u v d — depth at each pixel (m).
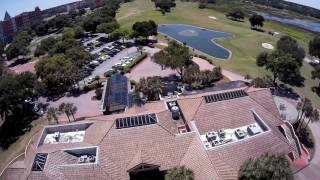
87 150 71.38
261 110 83.31
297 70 122.81
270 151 70.50
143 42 178.75
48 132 81.25
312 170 76.19
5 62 193.38
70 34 193.50
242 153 67.94
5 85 105.38
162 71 134.62
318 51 155.88
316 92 123.25
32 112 110.75
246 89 92.94
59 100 116.75
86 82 128.75
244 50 166.00
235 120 79.88
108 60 151.62
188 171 58.69
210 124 78.69
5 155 92.94
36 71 130.62
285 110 103.31
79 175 65.31
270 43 181.00
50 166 65.75
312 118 92.62
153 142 71.62
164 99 97.12
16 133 101.38
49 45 189.75
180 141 72.38
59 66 123.88
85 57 139.12
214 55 157.75
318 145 87.56
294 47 149.12
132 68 138.62
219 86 110.75
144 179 69.88
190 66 121.06
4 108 104.25
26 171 66.50
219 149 67.88
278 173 57.25
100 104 110.00
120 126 74.94
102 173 65.75
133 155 69.81
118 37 179.25
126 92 107.44
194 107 83.00
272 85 117.44
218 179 62.19
